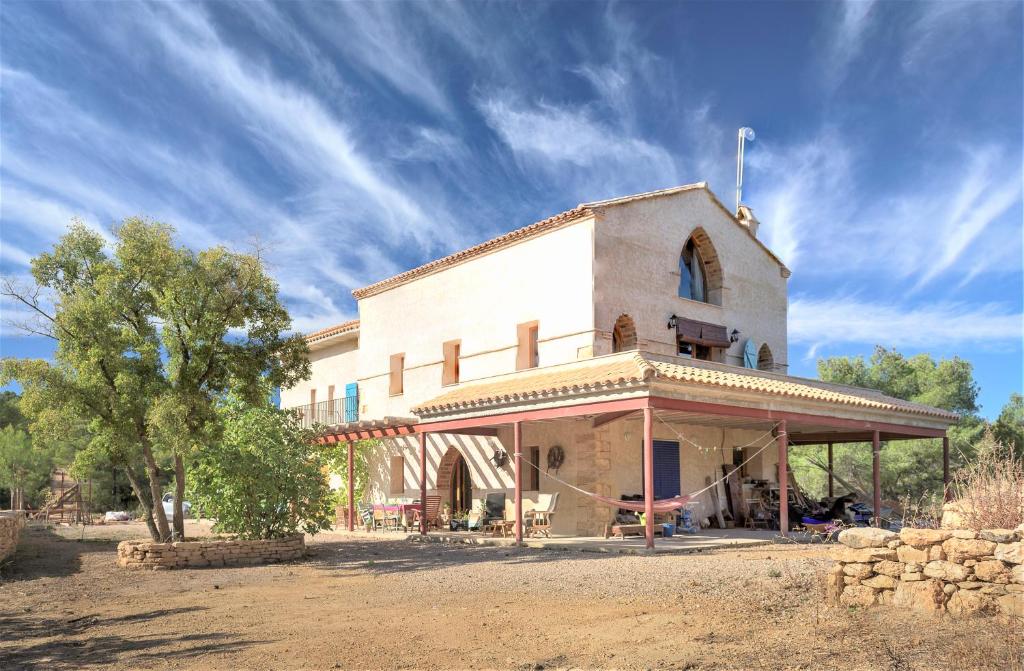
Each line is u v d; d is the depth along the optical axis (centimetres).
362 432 2253
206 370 1644
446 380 2398
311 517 1612
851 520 1936
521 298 2139
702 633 699
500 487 2102
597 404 1541
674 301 2175
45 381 1495
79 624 911
